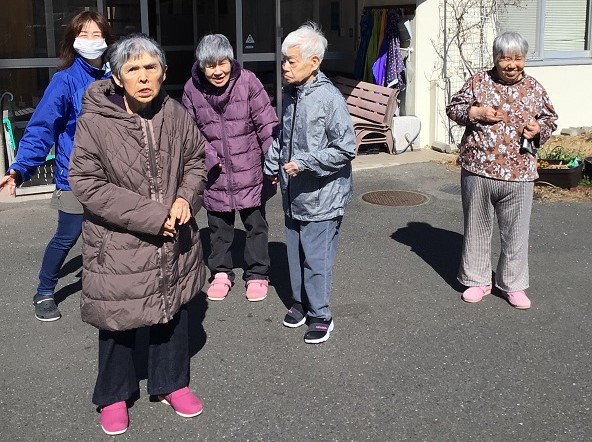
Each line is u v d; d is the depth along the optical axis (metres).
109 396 3.47
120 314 3.29
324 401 3.77
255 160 4.92
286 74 4.02
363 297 5.06
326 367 4.11
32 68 8.41
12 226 6.73
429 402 3.75
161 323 3.37
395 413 3.65
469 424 3.56
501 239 4.88
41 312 4.74
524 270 4.89
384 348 4.32
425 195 7.62
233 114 4.79
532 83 4.63
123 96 3.37
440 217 6.91
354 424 3.56
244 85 4.78
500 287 4.95
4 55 8.29
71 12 8.59
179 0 12.36
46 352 4.34
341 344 4.38
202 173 3.55
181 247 3.42
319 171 4.02
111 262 3.27
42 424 3.60
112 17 9.23
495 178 4.67
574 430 3.51
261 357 4.23
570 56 10.46
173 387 3.59
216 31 10.82
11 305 5.00
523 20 10.07
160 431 3.53
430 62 9.55
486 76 4.66
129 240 3.27
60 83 4.33
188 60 12.66
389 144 9.40
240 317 4.78
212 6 11.02
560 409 3.69
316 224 4.23
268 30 9.77
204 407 3.72
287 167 3.95
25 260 5.87
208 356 4.24
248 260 5.09
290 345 4.38
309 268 4.31
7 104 8.16
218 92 4.75
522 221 4.77
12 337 4.53
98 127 3.21
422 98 9.62
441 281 5.35
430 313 4.80
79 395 3.86
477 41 9.70
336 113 4.02
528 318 4.73
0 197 7.60
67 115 4.39
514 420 3.59
